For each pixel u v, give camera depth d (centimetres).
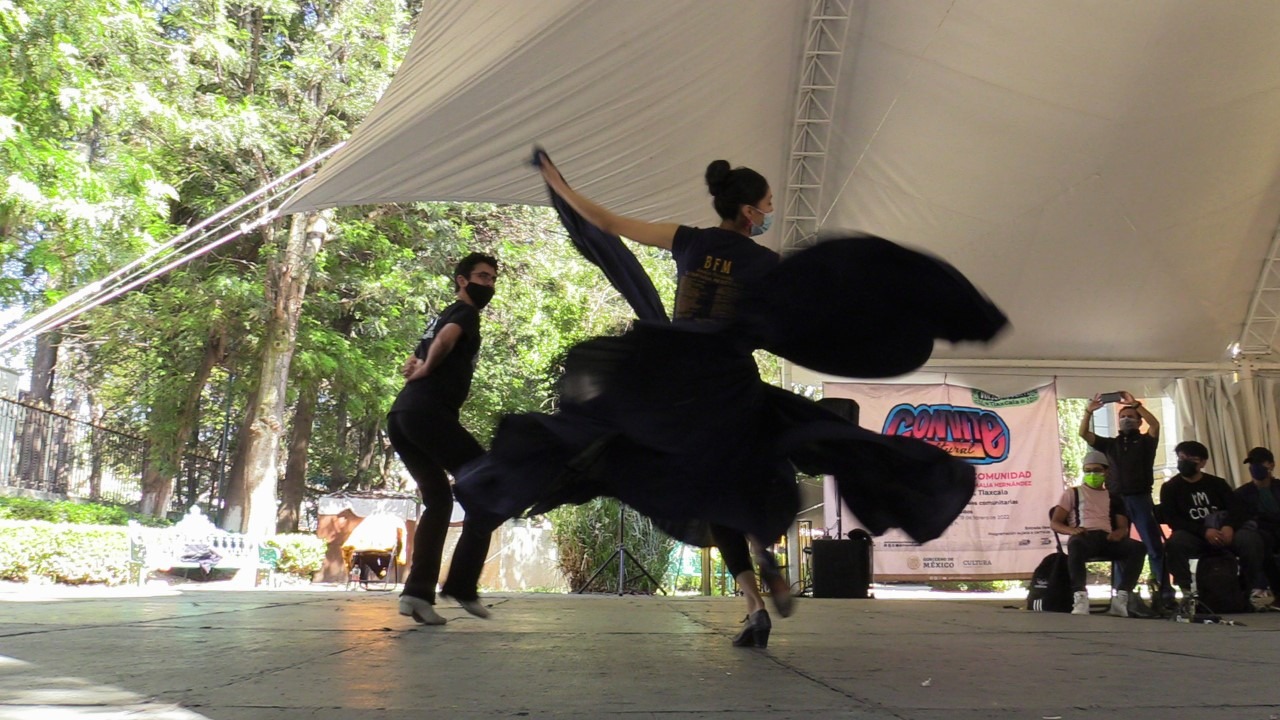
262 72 1591
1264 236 924
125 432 1769
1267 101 801
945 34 777
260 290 1611
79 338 1895
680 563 1248
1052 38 752
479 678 258
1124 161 845
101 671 262
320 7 1683
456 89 624
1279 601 722
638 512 280
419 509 1730
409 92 660
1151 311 973
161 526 1585
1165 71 771
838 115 891
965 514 1026
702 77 746
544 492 279
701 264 308
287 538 1551
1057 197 888
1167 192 870
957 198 923
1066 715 204
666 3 623
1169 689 244
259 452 1605
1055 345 1012
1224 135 827
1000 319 274
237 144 1468
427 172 719
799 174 950
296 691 230
